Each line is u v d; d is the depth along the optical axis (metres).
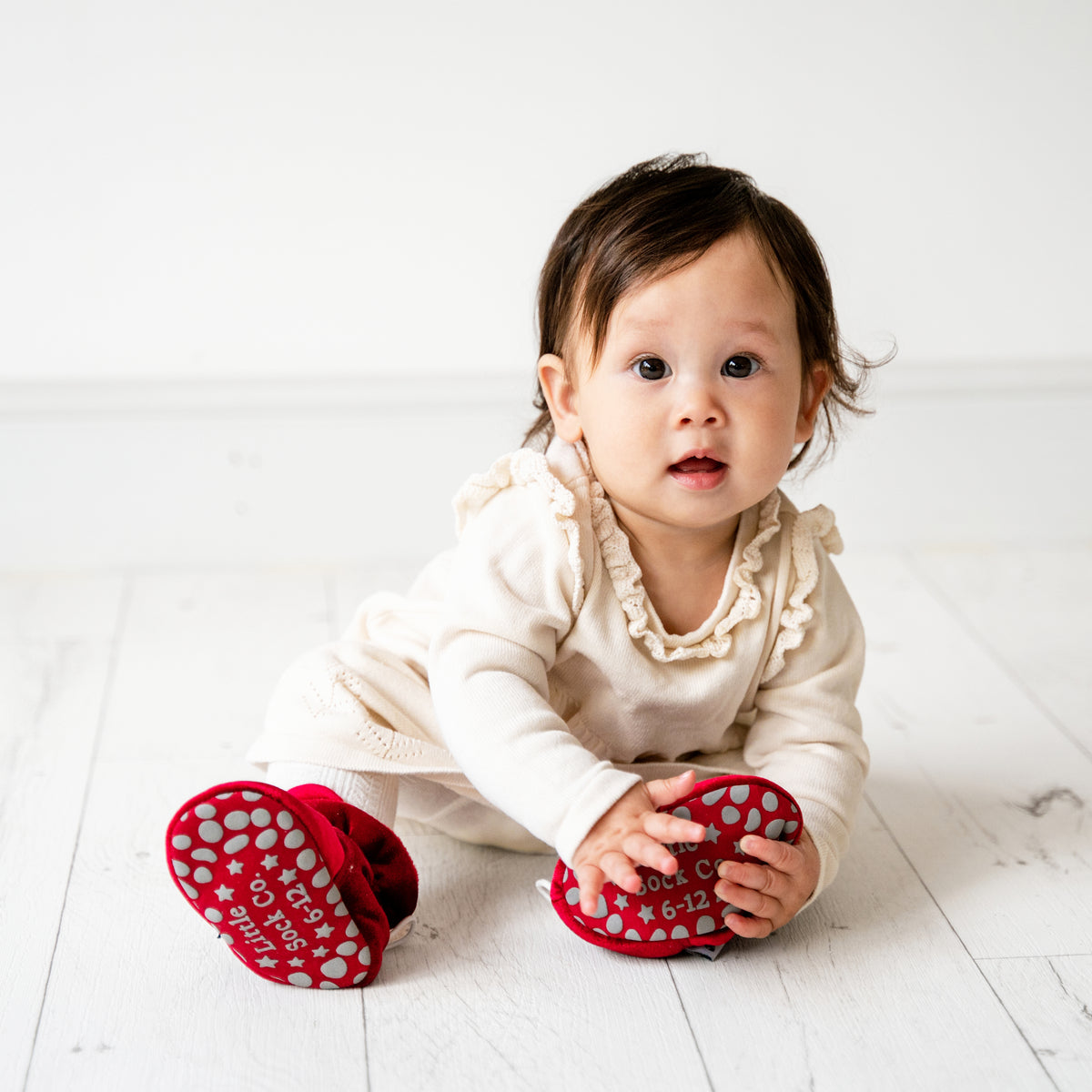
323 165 1.83
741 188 1.04
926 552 2.03
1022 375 1.98
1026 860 1.19
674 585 1.08
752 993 0.99
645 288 0.99
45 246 1.81
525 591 1.03
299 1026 0.95
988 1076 0.90
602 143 1.86
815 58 1.84
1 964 1.02
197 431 1.91
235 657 1.66
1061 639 1.71
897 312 1.95
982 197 1.90
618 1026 0.95
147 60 1.77
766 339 1.00
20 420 1.88
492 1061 0.92
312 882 0.92
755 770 1.12
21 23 1.74
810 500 2.01
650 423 0.99
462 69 1.82
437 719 1.07
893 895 1.13
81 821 1.25
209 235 1.84
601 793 0.94
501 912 1.10
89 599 1.84
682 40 1.82
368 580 1.93
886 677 1.60
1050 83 1.86
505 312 1.91
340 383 1.92
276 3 1.77
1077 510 2.05
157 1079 0.90
